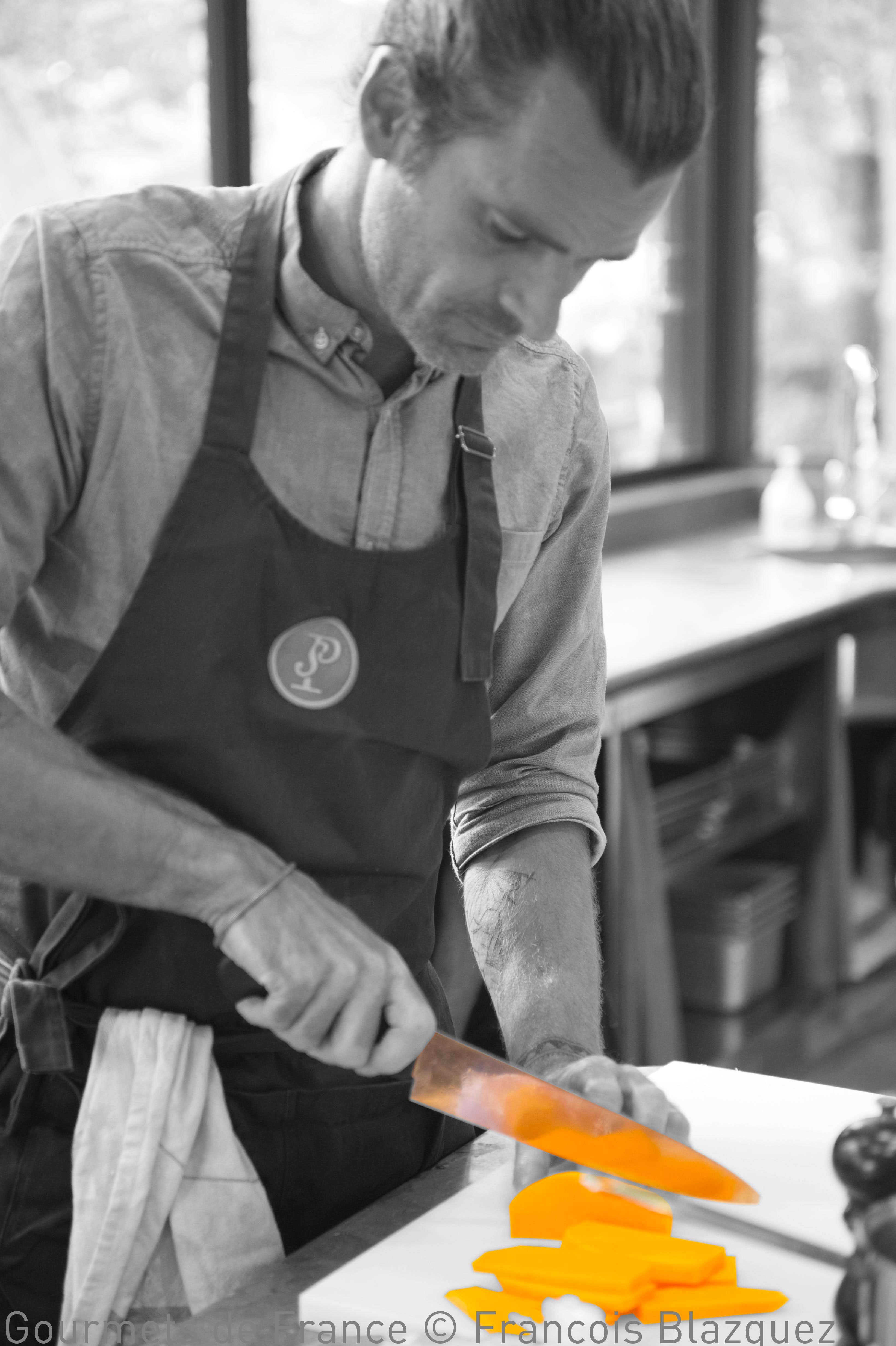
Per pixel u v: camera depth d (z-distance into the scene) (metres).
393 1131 1.22
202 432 1.07
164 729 1.06
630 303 4.38
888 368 4.86
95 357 1.04
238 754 1.08
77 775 1.00
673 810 3.29
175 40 3.03
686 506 4.46
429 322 1.00
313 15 3.30
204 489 1.06
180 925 1.10
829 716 3.75
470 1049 1.06
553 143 0.89
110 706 1.07
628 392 4.41
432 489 1.16
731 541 4.39
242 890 1.02
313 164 1.11
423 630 1.13
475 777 1.35
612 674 2.77
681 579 3.80
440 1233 1.06
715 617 3.32
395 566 1.12
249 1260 1.10
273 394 1.09
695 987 3.65
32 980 1.13
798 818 3.81
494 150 0.91
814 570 3.95
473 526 1.17
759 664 3.36
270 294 1.08
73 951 1.12
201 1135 1.10
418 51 0.93
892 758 4.41
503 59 0.89
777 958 3.82
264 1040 1.14
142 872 1.01
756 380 4.82
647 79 0.88
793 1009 3.73
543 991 1.24
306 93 3.32
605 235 0.93
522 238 0.94
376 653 1.11
